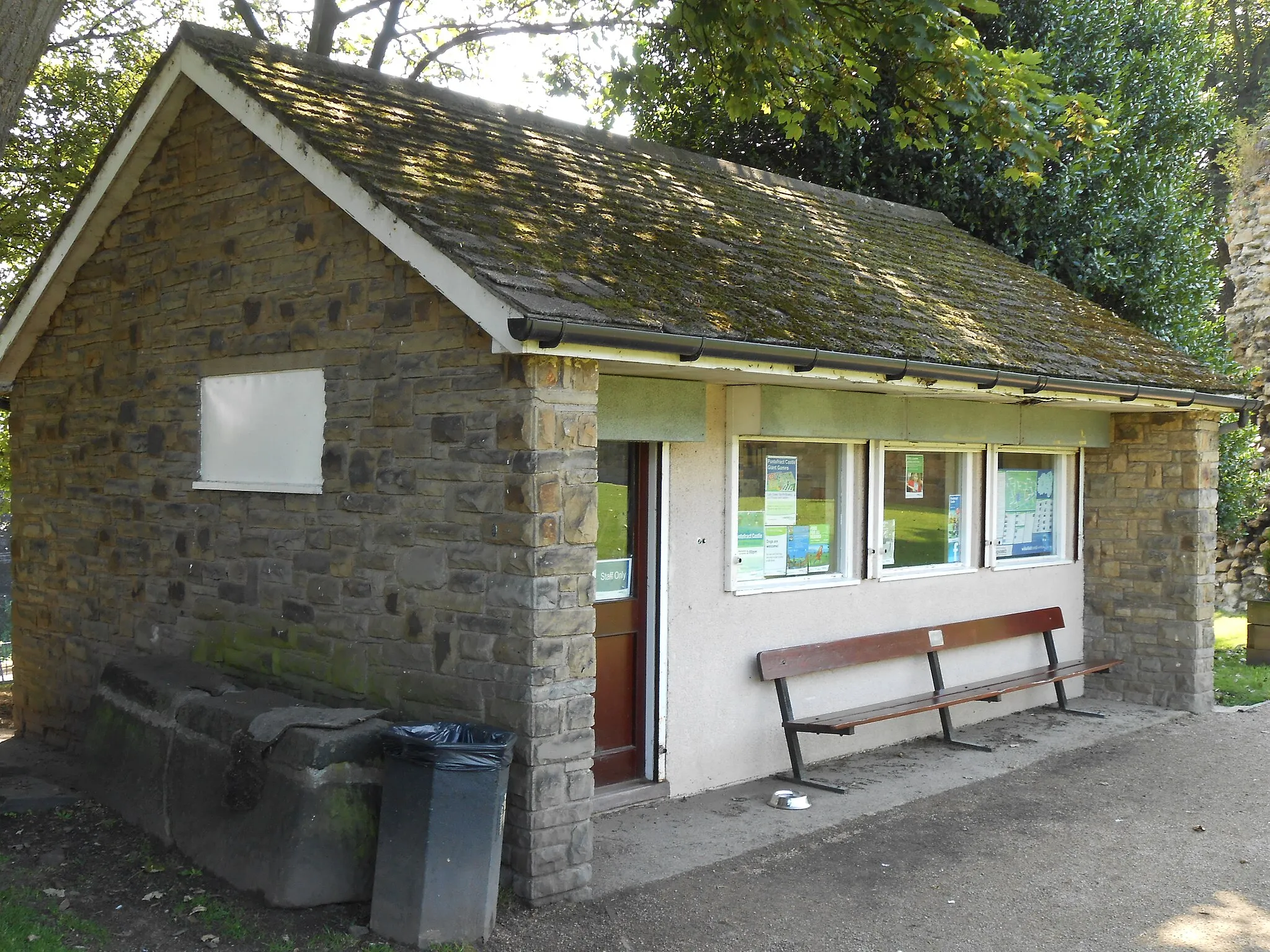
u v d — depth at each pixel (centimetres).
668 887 547
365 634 579
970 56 723
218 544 677
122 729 639
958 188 1250
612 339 486
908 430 796
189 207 694
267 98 600
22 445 845
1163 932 507
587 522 517
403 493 559
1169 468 970
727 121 1395
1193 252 1316
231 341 666
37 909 500
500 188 615
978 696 823
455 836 466
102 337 769
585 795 519
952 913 525
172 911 502
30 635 842
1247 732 887
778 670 725
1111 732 884
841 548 802
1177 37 1370
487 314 481
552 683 505
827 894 545
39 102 1296
